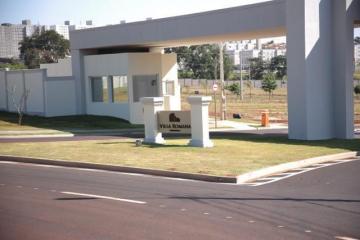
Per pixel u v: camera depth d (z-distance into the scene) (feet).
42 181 50.31
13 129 111.86
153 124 78.07
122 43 122.52
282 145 75.77
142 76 124.06
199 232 30.99
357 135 96.37
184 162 58.75
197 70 351.25
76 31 133.80
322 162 62.95
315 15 85.92
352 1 86.74
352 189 44.96
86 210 37.22
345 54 86.48
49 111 132.77
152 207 38.01
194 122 73.51
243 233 30.58
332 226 31.96
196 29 105.29
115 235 30.63
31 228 32.37
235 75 382.42
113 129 111.75
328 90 87.92
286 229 31.35
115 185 47.83
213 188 46.09
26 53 310.45
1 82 150.30
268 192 43.80
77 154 66.80
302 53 85.56
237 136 96.02
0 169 59.16
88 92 133.49
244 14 95.71
